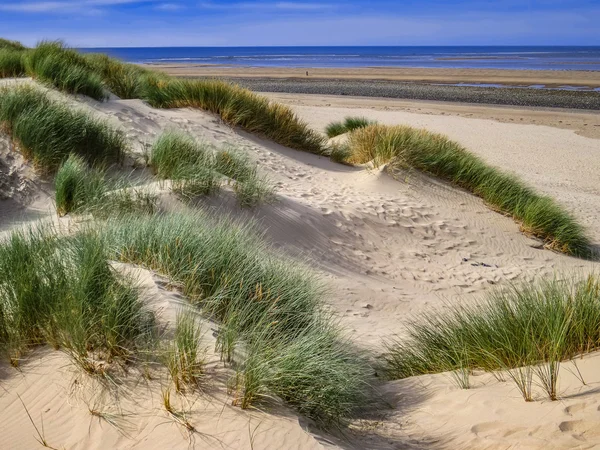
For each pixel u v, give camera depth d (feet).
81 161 26.96
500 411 11.19
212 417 9.70
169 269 14.65
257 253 17.75
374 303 22.03
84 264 12.74
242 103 40.11
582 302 14.21
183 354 10.50
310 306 15.65
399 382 14.17
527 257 30.63
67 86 36.01
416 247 29.37
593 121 83.87
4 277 13.17
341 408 11.52
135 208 22.36
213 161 28.89
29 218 24.14
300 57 449.89
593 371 11.72
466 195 36.35
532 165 55.62
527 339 13.39
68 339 11.39
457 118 82.58
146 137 33.35
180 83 42.68
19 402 10.46
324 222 28.07
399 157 37.09
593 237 35.04
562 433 10.00
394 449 10.51
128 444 9.30
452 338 15.34
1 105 29.09
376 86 140.36
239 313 13.19
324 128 66.54
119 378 10.64
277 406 10.32
